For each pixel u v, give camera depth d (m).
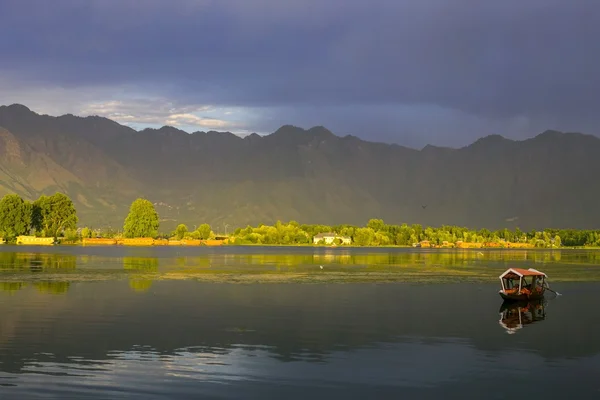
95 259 181.50
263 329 57.00
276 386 38.59
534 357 47.09
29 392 36.50
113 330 55.44
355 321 62.31
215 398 36.09
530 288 88.00
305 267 153.88
